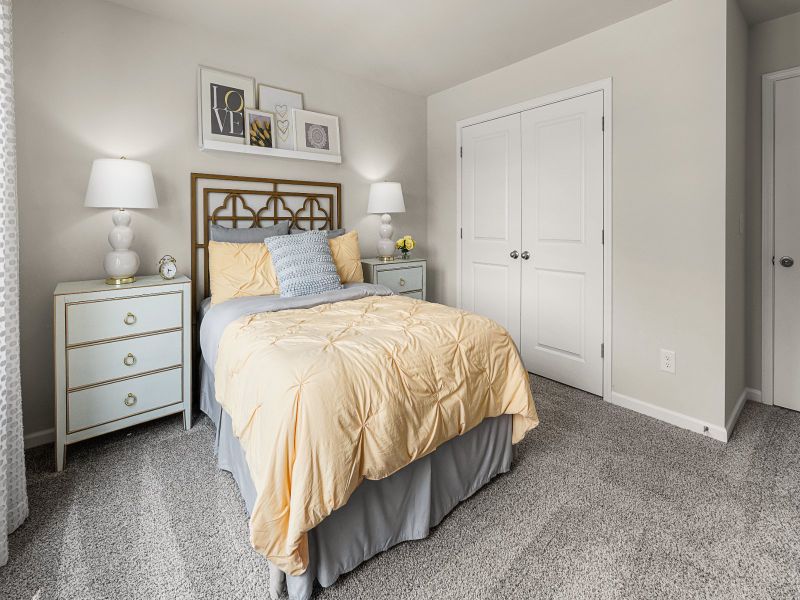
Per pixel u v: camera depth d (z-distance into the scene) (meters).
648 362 2.54
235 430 1.48
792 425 2.40
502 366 1.84
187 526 1.59
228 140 2.78
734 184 2.32
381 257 3.56
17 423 1.56
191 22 2.61
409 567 1.40
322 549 1.28
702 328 2.30
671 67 2.33
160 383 2.28
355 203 3.56
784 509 1.66
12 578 1.34
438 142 3.93
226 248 2.52
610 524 1.59
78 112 2.28
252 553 1.46
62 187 2.25
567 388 2.99
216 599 1.27
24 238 2.17
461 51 2.98
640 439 2.26
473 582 1.33
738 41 2.33
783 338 2.62
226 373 1.69
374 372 1.40
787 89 2.49
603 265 2.73
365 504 1.39
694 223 2.29
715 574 1.34
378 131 3.66
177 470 1.97
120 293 2.12
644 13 2.44
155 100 2.52
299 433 1.19
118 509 1.68
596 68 2.69
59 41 2.21
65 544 1.49
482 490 1.82
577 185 2.85
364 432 1.30
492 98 3.39
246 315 2.04
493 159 3.43
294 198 3.18
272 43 2.89
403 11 2.46
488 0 2.33
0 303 1.44
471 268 3.70
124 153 2.43
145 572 1.37
